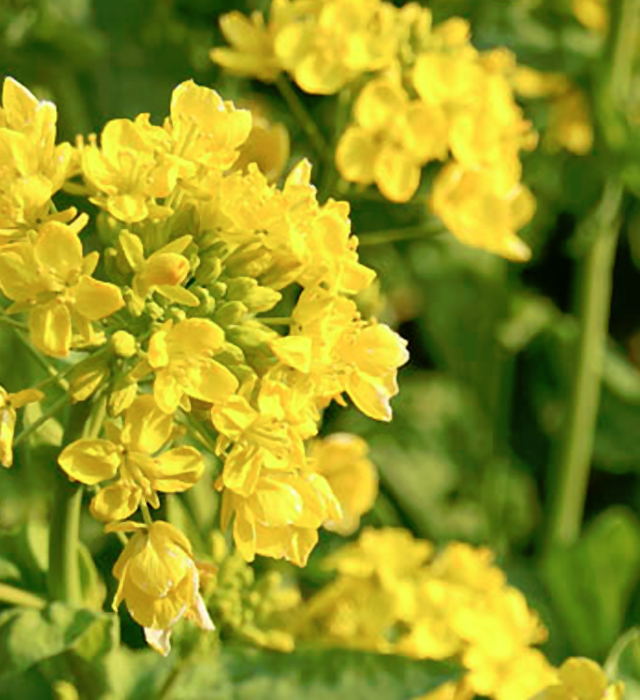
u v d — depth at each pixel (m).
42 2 0.54
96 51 0.55
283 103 0.55
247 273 0.37
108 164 0.37
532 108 0.55
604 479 0.70
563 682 0.40
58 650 0.38
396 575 0.46
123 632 0.43
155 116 0.56
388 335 0.38
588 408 0.61
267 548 0.37
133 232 0.37
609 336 0.74
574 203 0.54
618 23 0.52
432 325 0.66
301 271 0.37
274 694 0.41
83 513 0.48
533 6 0.55
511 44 0.54
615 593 0.55
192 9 0.56
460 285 0.65
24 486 0.47
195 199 0.37
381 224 0.54
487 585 0.47
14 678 0.44
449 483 0.62
